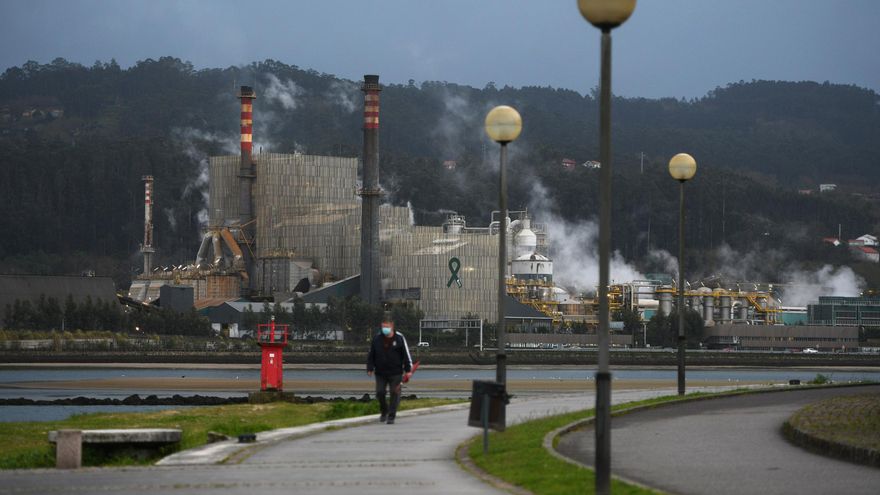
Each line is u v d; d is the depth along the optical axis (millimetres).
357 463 56906
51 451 79062
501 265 71500
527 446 59562
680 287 106562
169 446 69938
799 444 65688
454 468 54938
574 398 106000
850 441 61719
